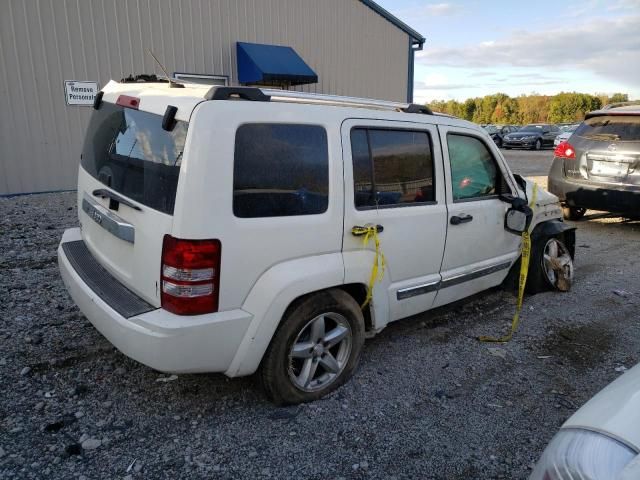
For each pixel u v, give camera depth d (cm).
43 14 943
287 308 302
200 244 262
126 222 296
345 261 320
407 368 374
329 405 324
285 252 294
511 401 336
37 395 320
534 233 512
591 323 464
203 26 1142
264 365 303
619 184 768
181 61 1121
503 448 290
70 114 1004
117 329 277
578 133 834
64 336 396
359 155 333
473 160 430
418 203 374
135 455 272
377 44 1577
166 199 269
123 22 1031
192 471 262
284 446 284
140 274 287
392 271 359
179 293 264
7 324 412
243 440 287
